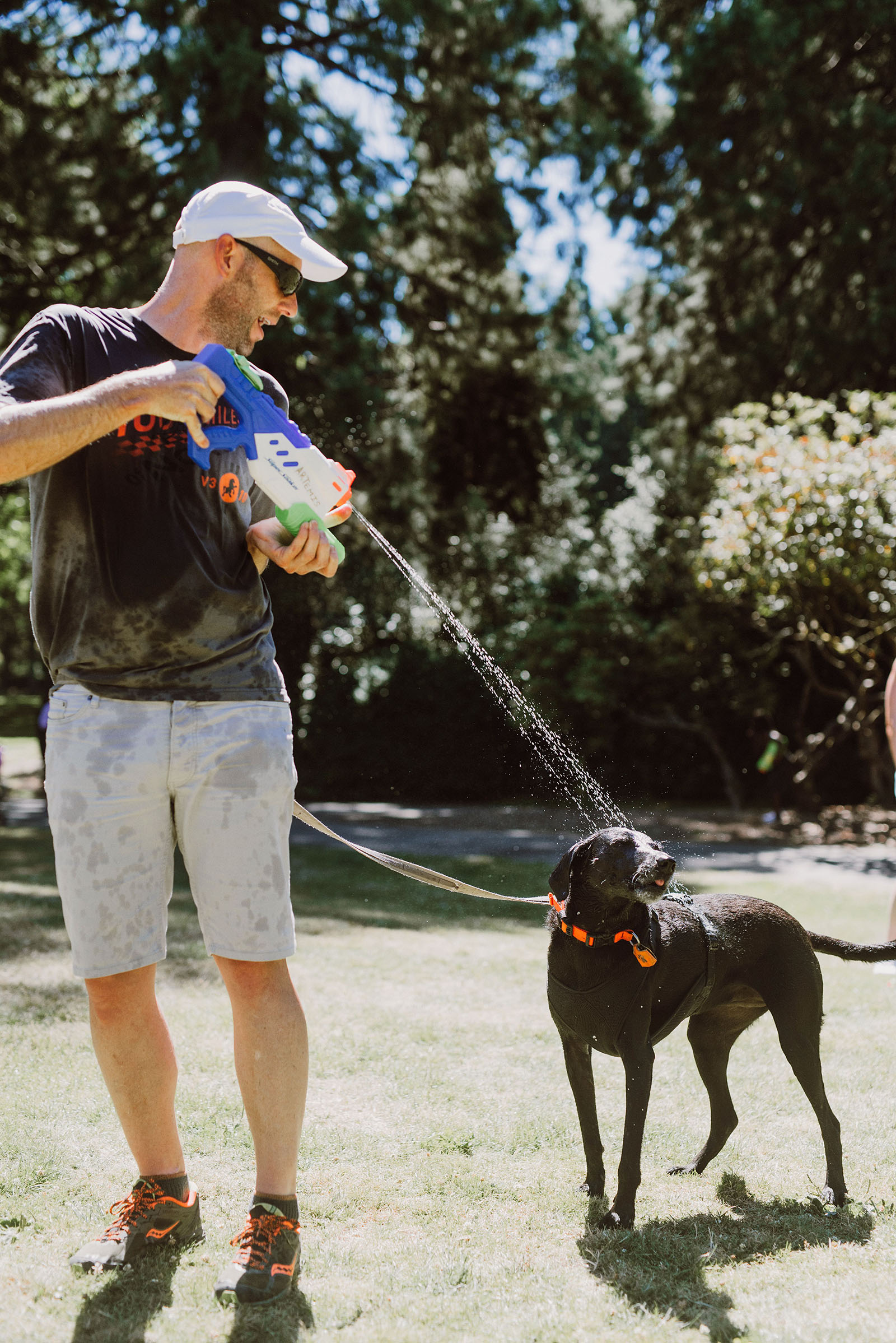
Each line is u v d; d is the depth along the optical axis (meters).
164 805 2.56
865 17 16.58
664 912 3.29
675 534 18.86
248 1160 3.34
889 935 4.96
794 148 16.89
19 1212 2.89
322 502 2.57
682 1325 2.40
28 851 12.37
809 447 13.99
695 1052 3.55
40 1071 4.13
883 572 13.31
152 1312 2.36
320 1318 2.38
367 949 7.05
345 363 14.30
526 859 12.29
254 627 2.64
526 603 20.86
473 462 18.50
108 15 13.84
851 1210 3.13
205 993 5.48
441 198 16.52
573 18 15.91
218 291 2.59
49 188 14.00
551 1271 2.69
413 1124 3.76
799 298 17.58
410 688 21.33
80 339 2.49
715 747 19.27
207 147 13.09
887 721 5.23
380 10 14.56
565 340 18.34
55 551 2.49
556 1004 3.21
